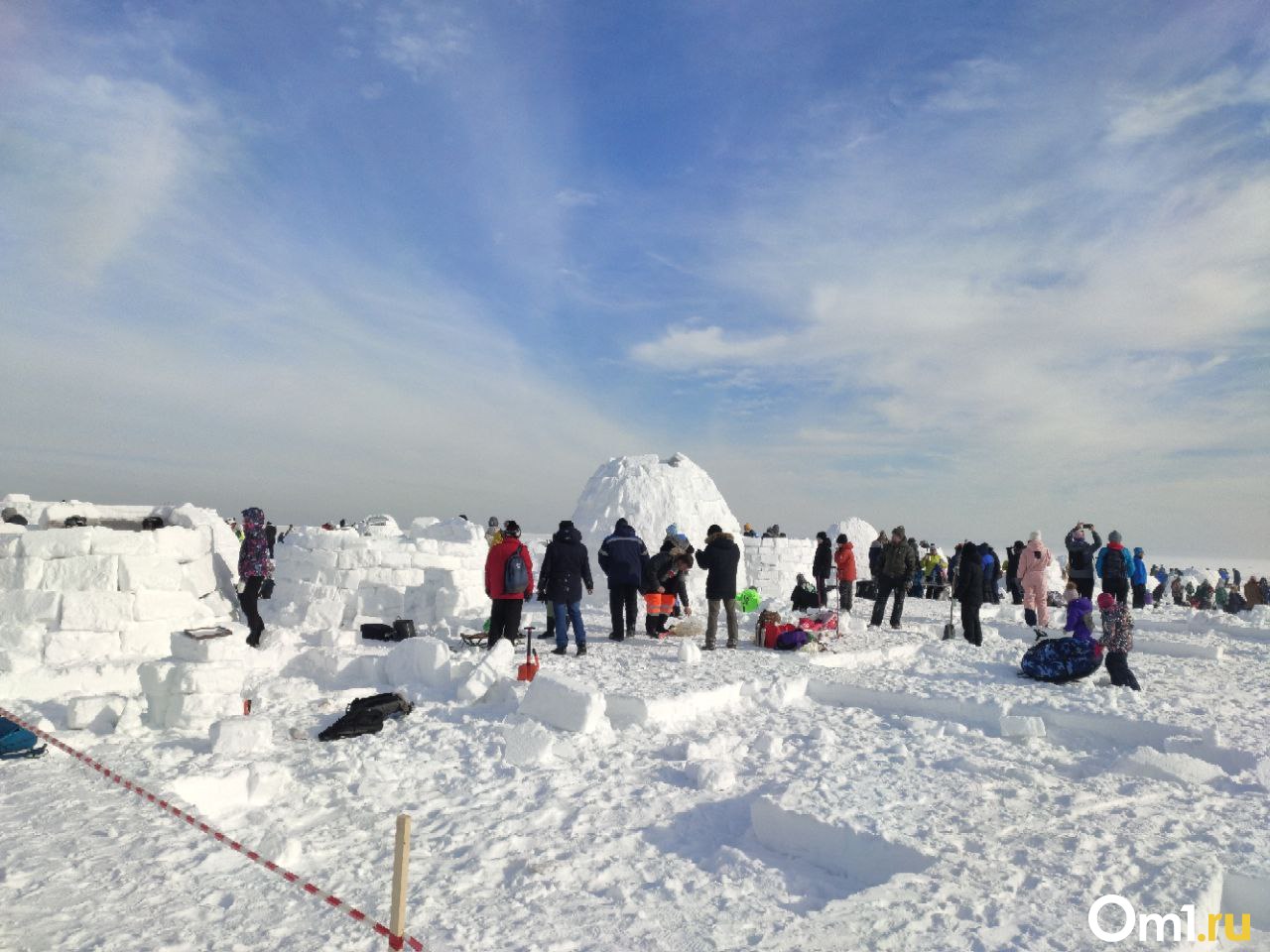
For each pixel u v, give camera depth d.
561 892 3.91
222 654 6.65
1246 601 21.52
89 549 9.54
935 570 22.23
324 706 7.41
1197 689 9.34
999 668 9.86
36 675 7.48
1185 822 4.79
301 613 12.41
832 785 5.16
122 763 5.44
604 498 16.70
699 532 16.42
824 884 4.10
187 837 4.16
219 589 11.70
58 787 4.84
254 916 3.40
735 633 10.65
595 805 5.14
